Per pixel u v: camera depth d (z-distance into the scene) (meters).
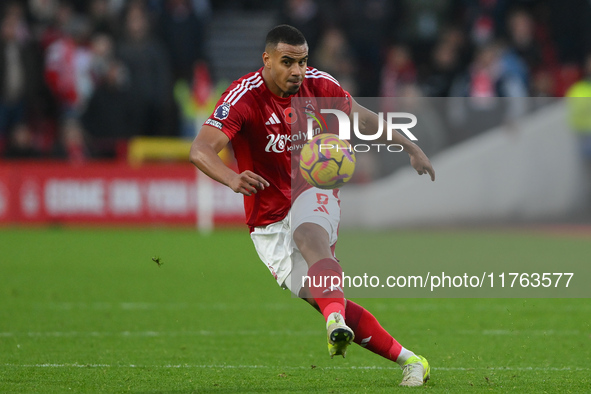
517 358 21.03
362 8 67.69
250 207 17.55
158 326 25.61
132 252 44.66
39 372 18.70
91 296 31.47
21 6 63.19
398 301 31.08
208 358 20.80
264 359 20.77
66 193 54.19
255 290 33.47
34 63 58.88
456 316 27.80
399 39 71.75
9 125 57.94
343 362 20.52
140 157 56.38
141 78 58.03
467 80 63.72
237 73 75.38
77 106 60.62
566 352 21.80
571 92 61.16
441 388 17.25
